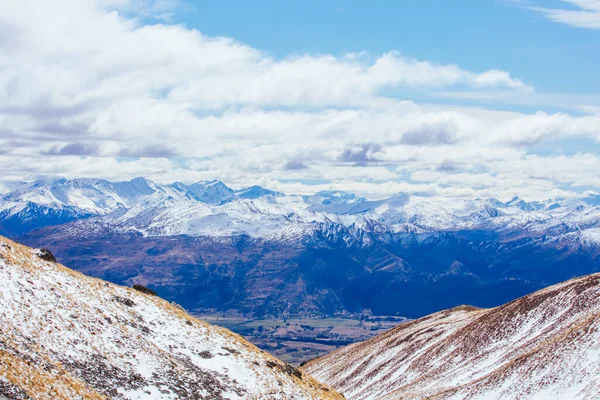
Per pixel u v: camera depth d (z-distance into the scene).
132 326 78.31
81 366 62.78
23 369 53.00
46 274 76.50
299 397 84.62
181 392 69.94
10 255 73.69
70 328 67.38
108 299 81.56
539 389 120.75
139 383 67.00
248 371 83.69
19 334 59.56
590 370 115.69
